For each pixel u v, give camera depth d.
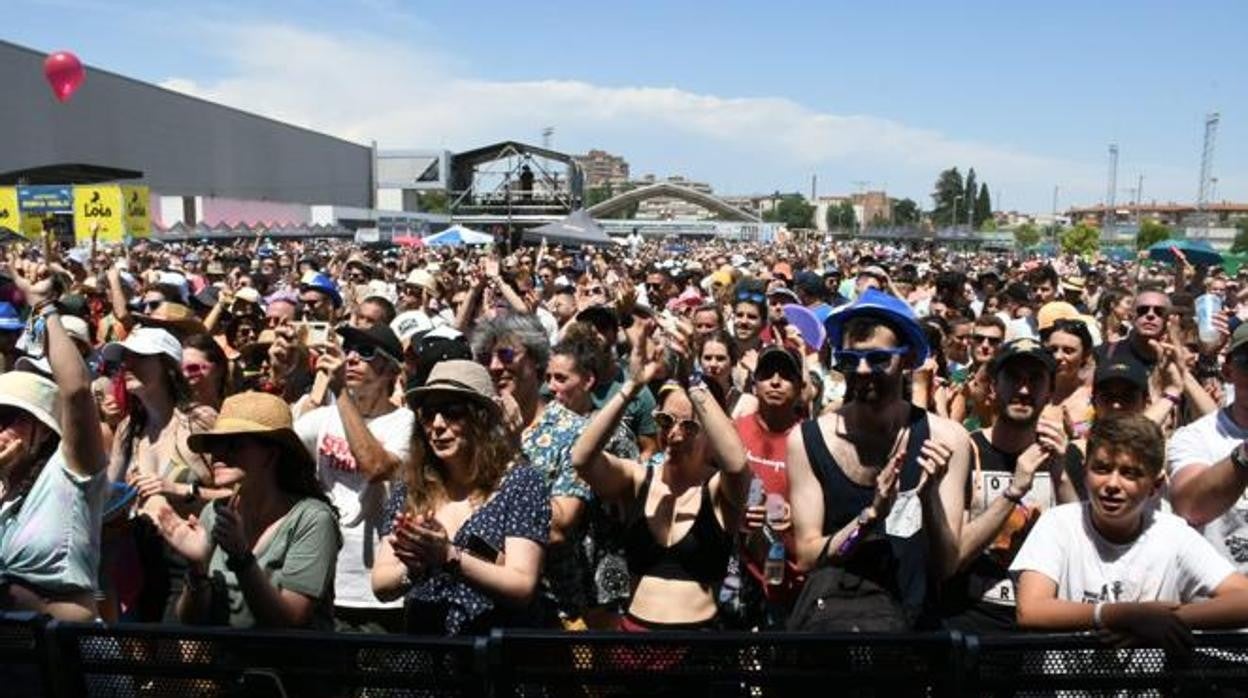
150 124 55.12
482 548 3.19
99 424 3.54
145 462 4.80
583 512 4.18
